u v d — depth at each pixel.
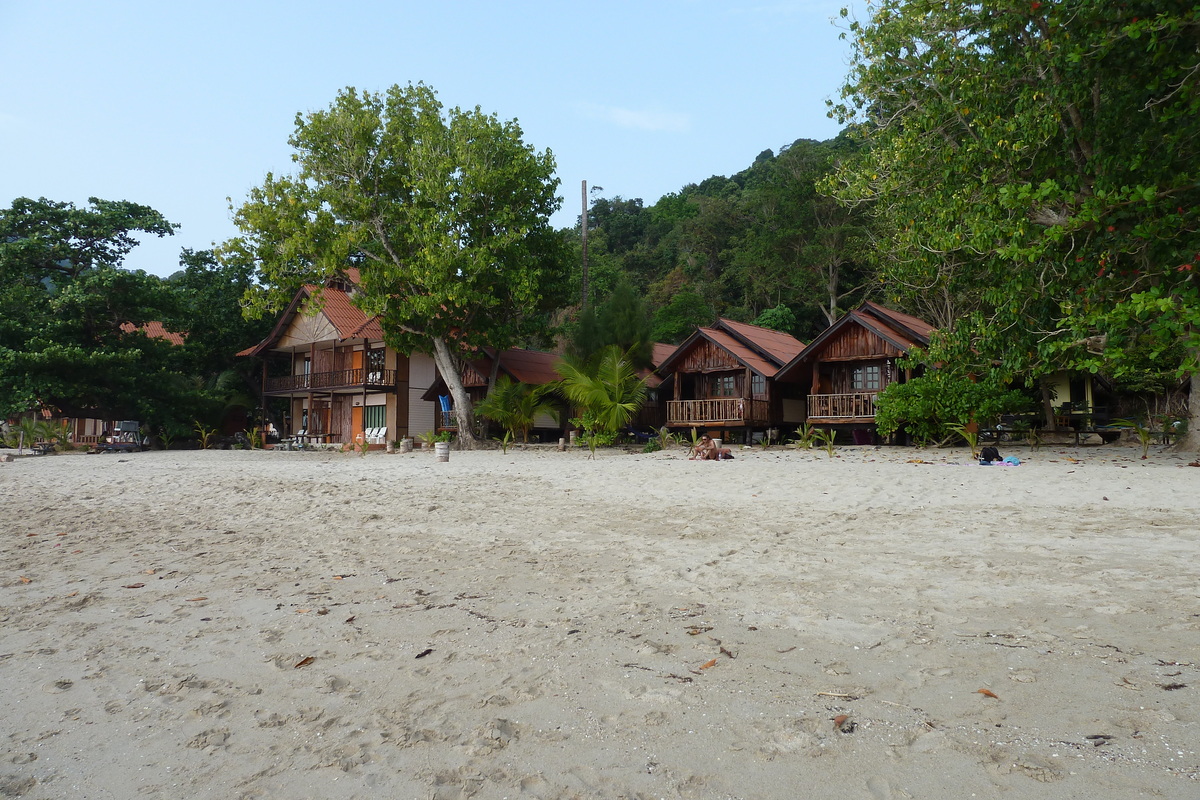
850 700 3.13
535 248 29.97
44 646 4.29
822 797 2.38
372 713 3.21
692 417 26.92
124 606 5.14
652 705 3.17
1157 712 2.85
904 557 5.90
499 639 4.15
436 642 4.14
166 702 3.42
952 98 16.30
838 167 21.88
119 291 32.41
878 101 18.31
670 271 55.69
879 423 21.19
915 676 3.35
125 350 32.22
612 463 17.61
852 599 4.69
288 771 2.73
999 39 15.37
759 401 26.19
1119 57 12.96
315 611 4.86
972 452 17.14
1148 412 26.08
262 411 41.00
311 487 12.74
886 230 30.31
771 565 5.77
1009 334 16.00
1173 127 13.36
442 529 8.08
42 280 36.25
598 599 4.92
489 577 5.68
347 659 3.92
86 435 35.66
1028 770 2.48
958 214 15.75
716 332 27.98
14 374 29.45
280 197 26.88
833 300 40.09
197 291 39.12
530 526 8.14
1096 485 10.27
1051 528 6.95
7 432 32.28
